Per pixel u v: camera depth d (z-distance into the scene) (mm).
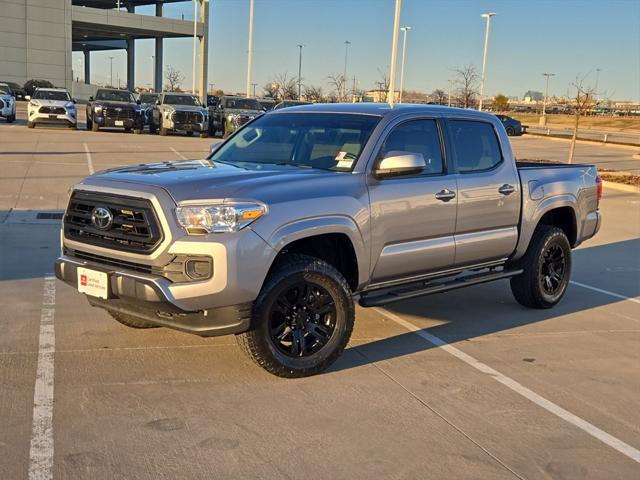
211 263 4207
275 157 5555
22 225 9844
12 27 66500
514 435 4094
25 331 5512
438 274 5809
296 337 4727
